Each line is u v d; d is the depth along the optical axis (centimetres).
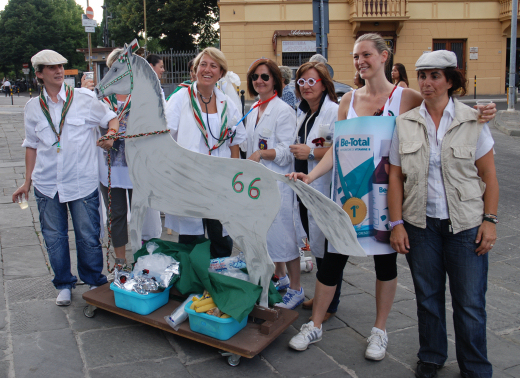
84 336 287
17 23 4850
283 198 322
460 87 231
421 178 235
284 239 324
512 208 600
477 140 227
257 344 253
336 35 2147
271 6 2112
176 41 3178
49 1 5047
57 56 309
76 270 406
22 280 377
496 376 250
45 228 328
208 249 291
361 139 252
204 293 284
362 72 265
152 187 296
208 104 315
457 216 229
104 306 298
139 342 281
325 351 276
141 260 299
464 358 239
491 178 229
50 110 317
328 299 279
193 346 278
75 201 326
